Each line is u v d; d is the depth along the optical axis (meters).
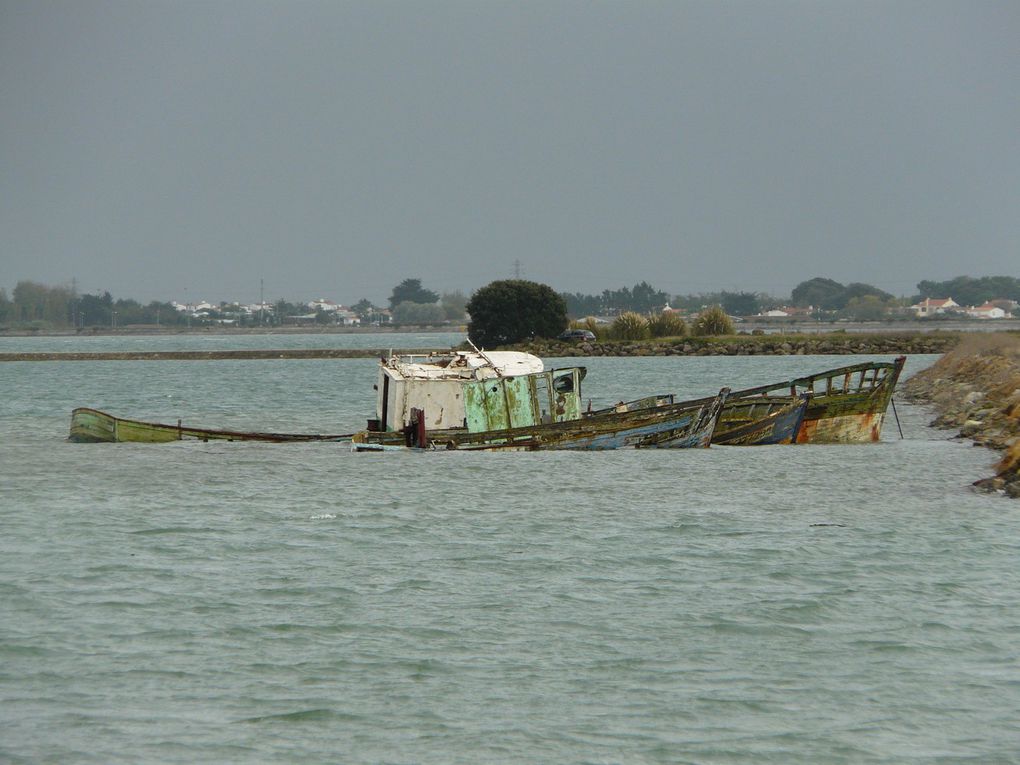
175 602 98.25
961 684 79.69
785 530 126.88
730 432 198.75
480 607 96.81
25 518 135.88
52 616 93.94
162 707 75.75
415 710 75.31
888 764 68.12
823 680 80.31
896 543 119.50
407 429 189.62
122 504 145.88
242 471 174.38
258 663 83.38
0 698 76.94
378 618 93.62
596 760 68.50
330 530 128.75
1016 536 122.31
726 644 87.50
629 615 94.56
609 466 176.25
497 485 159.62
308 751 69.69
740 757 69.00
